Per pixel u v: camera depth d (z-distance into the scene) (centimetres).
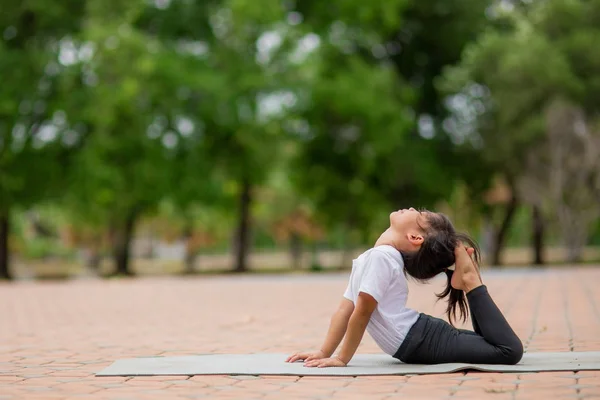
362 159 3969
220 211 4372
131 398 586
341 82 3797
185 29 4100
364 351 857
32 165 3719
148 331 1138
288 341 974
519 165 3894
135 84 3500
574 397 555
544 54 3556
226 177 4159
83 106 3638
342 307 722
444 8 4209
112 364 754
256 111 3897
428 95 4359
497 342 693
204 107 3794
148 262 7125
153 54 3638
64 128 3716
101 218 4122
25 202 3781
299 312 1409
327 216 4509
